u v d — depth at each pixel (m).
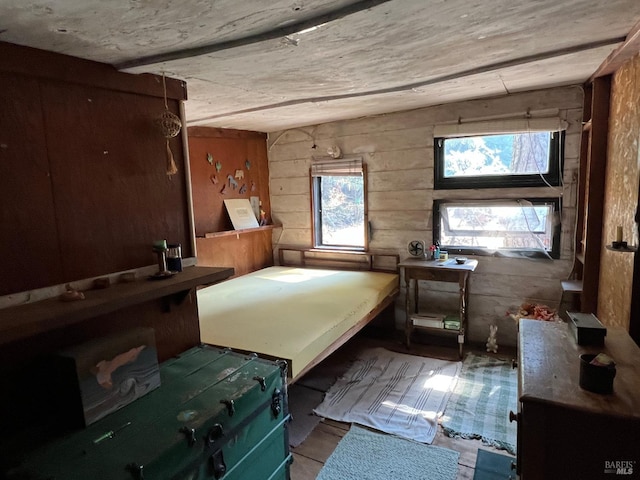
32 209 1.33
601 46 1.90
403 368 3.13
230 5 1.18
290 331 2.42
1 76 1.26
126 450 1.13
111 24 1.22
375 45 1.72
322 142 4.11
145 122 1.72
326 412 2.56
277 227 4.50
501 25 1.58
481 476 1.95
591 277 2.43
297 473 2.04
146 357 1.44
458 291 3.60
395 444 2.23
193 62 1.67
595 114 2.33
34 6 1.05
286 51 1.69
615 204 2.10
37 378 1.33
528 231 3.31
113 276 1.57
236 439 1.40
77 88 1.47
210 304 3.03
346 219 4.18
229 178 4.04
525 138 3.23
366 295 3.16
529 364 1.40
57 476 1.04
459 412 2.51
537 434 1.20
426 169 3.62
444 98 3.18
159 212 1.77
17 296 1.29
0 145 1.26
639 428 1.12
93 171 1.52
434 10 1.37
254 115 3.34
